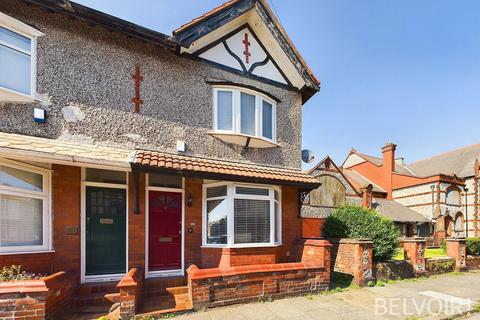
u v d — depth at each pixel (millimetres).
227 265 7648
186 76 8500
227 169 7949
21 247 5910
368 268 8625
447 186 27594
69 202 6730
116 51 7594
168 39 7707
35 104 6512
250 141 9094
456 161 31953
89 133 7031
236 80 9359
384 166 31594
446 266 11312
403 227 26016
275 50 10117
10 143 5543
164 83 8156
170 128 8086
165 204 7973
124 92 7582
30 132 6402
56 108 6730
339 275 8781
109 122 7297
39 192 6305
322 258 7945
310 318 5781
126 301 5332
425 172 33719
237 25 9555
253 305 6426
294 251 9312
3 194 5715
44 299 4480
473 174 28641
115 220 7309
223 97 8938
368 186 22188
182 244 7973
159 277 7379
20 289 4375
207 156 8547
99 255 7012
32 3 6484
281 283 7066
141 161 6500
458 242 11914
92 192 7141
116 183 7383
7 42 6262
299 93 10766
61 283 5371
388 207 26734
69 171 6820
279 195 9562
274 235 8750
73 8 6703
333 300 7031
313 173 19516
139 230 7406
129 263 7199
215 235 8219
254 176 8070
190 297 6176
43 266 6109
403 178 29719
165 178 8055
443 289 8500
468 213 28500
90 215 7047
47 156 5645
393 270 9516
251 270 6672
